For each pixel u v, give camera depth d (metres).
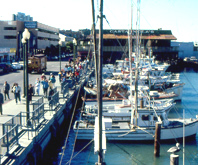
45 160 17.33
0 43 92.69
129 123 21.95
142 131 20.50
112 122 22.38
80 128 20.69
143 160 18.12
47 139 18.19
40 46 106.25
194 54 103.81
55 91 25.16
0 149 11.60
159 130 18.44
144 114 21.19
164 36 77.81
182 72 75.44
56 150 19.33
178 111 30.94
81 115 24.45
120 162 17.73
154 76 38.03
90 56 66.00
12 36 93.19
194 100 36.78
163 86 36.00
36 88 26.92
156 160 18.14
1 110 18.86
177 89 35.97
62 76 34.69
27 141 14.16
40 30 106.88
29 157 13.84
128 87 30.06
